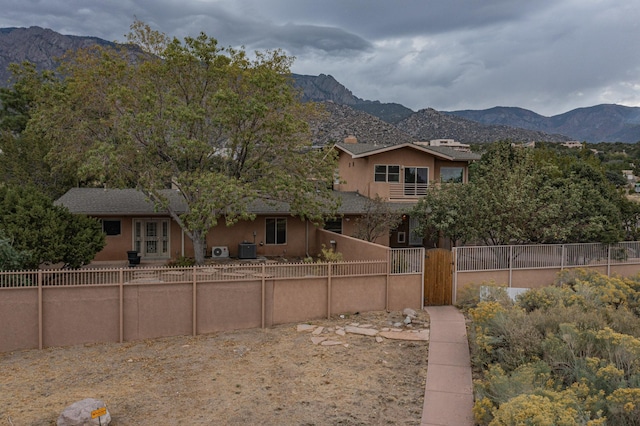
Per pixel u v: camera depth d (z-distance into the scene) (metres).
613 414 7.39
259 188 18.89
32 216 15.55
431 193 20.66
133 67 19.67
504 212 18.66
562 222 19.16
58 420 8.32
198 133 18.94
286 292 14.81
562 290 14.38
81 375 11.10
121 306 13.32
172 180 19.45
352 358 11.99
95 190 24.86
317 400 9.71
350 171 29.42
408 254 16.28
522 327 10.96
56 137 20.53
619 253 19.89
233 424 8.73
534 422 6.57
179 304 13.86
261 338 13.55
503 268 17.84
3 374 11.16
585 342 9.84
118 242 22.41
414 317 15.27
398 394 9.98
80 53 21.73
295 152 20.25
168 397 9.89
